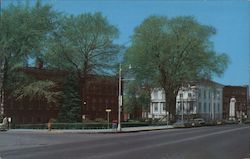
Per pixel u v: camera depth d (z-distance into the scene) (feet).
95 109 351.87
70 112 240.94
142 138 128.67
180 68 257.96
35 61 229.86
